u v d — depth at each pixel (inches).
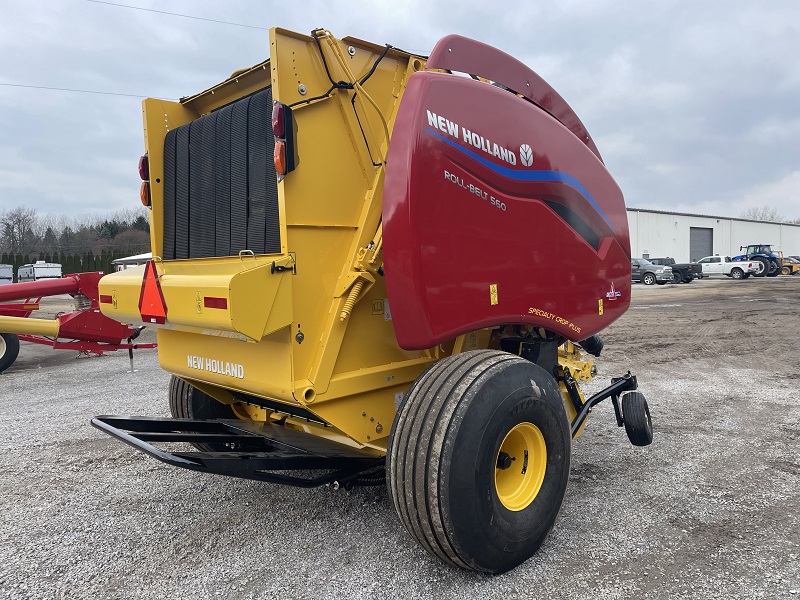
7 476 183.0
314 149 123.5
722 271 1619.1
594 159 163.9
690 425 232.1
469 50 140.3
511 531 116.1
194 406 177.5
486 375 114.7
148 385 330.0
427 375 118.6
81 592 115.9
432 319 117.3
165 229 164.6
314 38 123.1
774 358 390.6
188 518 149.9
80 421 251.0
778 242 2819.9
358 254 128.2
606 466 185.6
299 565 124.5
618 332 532.7
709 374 338.6
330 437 142.8
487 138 129.3
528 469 126.1
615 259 171.2
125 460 197.9
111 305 156.6
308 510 153.3
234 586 116.8
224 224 143.3
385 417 137.5
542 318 142.8
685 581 116.4
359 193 131.6
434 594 112.5
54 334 305.9
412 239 113.8
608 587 114.4
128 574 122.5
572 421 168.4
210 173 147.2
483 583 116.3
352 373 129.8
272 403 152.9
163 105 163.9
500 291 131.1
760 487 166.4
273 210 127.7
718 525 141.9
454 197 121.3
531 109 142.7
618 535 136.9
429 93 119.1
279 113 115.6
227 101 155.3
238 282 110.1
